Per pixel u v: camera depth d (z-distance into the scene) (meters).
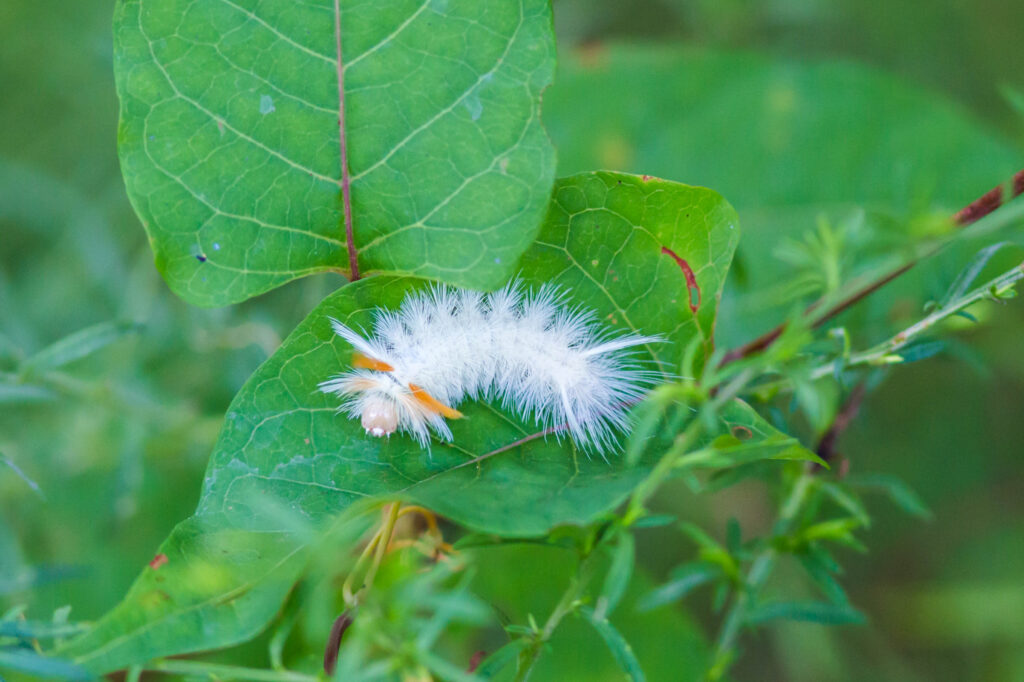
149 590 0.36
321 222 0.38
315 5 0.38
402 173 0.38
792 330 0.36
